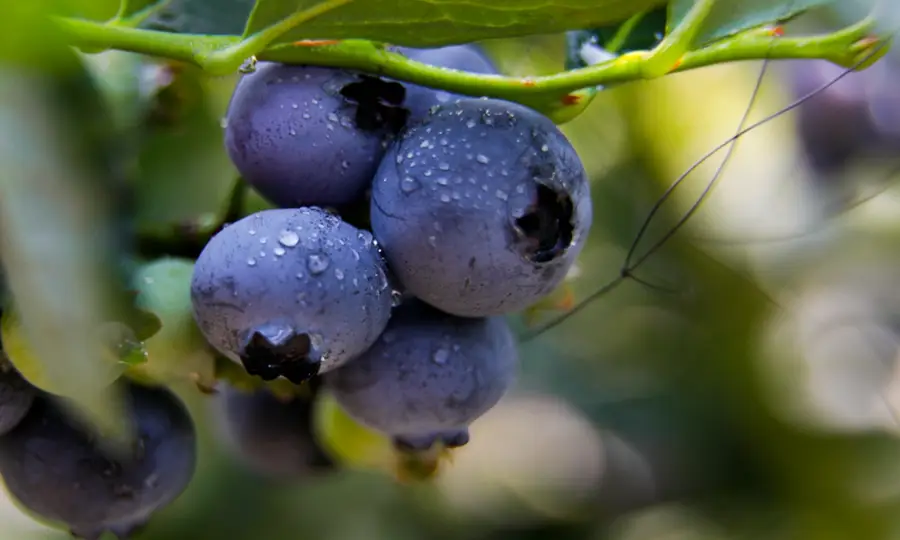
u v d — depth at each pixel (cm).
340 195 23
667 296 38
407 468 25
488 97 23
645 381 42
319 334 22
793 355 39
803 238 36
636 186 36
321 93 23
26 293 20
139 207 24
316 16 22
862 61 23
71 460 24
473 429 45
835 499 40
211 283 22
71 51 21
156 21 23
